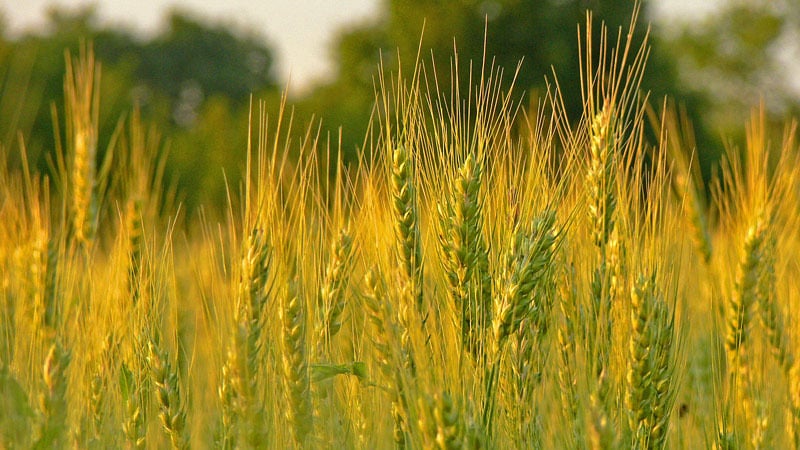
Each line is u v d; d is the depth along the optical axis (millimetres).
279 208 4848
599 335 4723
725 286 5957
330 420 4883
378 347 4695
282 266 4773
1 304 5164
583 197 4977
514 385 4773
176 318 5438
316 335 5031
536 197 4730
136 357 5305
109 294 5492
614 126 4934
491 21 51594
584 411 4379
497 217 4812
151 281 5359
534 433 4801
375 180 4949
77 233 5887
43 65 30656
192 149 29531
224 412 4812
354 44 65125
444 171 4742
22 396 4512
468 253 4594
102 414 5188
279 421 4902
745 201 6242
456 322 4633
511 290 4488
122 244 5648
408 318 4609
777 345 5957
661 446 4719
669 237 4957
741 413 5477
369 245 4988
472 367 4582
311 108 29922
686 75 95938
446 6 53406
